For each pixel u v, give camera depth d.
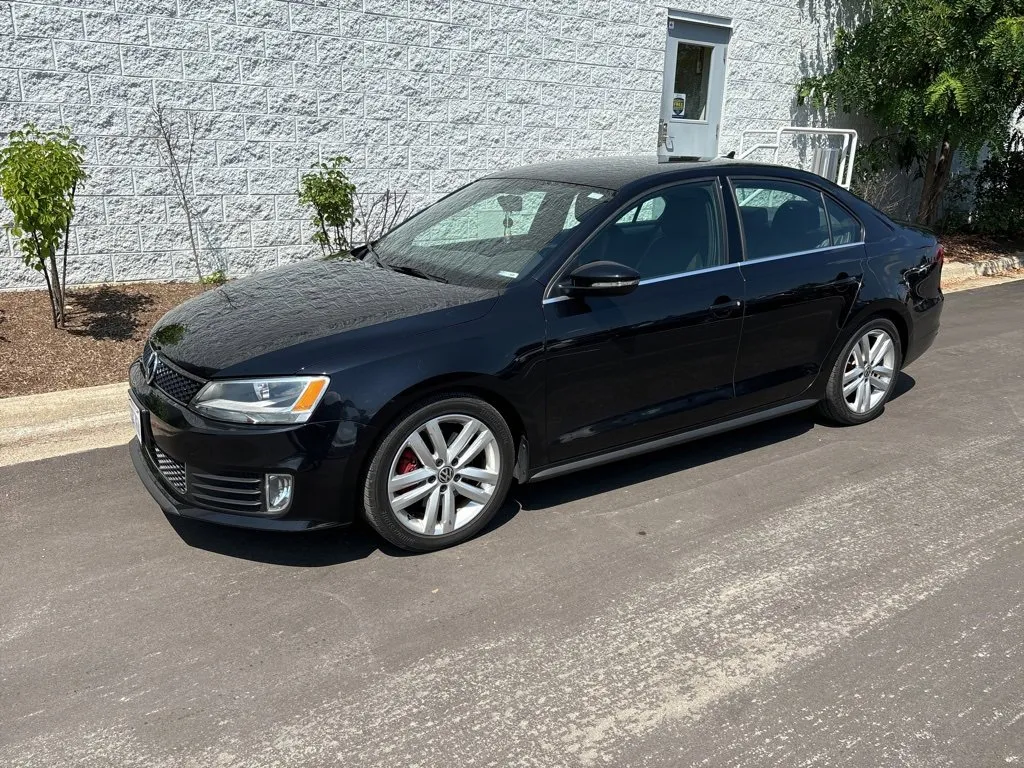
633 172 4.41
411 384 3.37
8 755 2.49
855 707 2.73
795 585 3.43
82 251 6.84
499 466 3.73
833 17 11.24
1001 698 2.78
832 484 4.38
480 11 8.33
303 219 7.82
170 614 3.19
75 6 6.40
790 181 4.79
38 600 3.26
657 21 9.61
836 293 4.75
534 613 3.22
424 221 4.85
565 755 2.52
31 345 5.66
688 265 4.25
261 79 7.30
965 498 4.23
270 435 3.26
